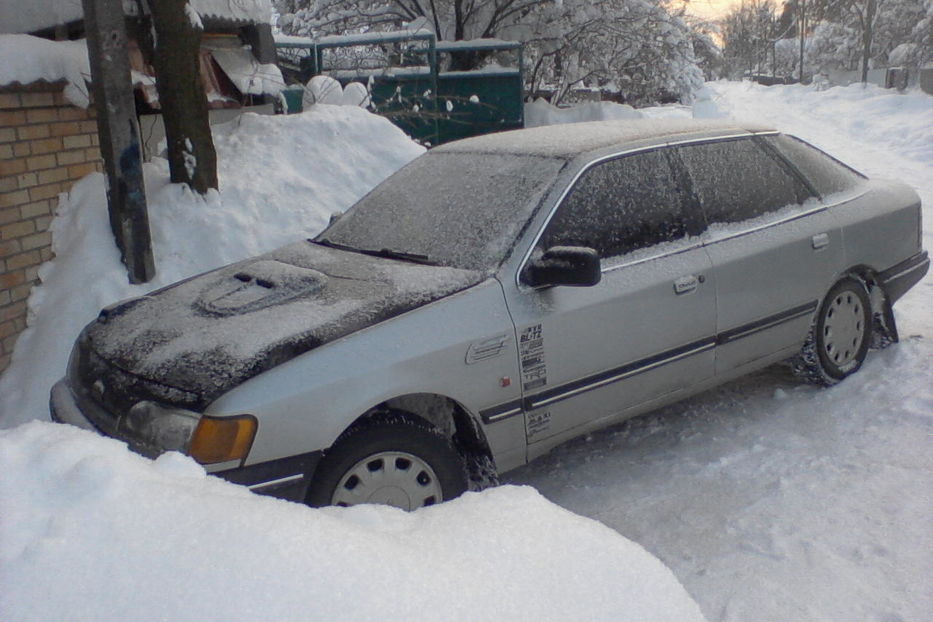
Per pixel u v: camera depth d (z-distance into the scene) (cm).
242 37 842
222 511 159
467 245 378
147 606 139
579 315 367
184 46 598
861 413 446
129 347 336
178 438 290
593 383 376
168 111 608
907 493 363
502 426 351
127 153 534
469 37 1411
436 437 334
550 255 352
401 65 1259
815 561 319
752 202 450
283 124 748
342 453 312
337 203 677
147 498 158
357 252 407
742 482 386
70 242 558
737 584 308
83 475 157
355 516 188
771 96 5325
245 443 289
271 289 356
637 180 409
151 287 555
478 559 171
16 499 152
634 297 384
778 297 444
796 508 358
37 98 546
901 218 518
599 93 1697
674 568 322
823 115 3125
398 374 319
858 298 494
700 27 1591
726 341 425
